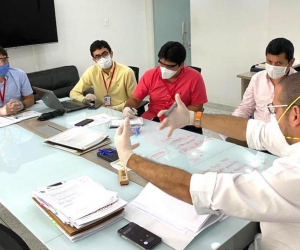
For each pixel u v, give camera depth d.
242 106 2.63
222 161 1.71
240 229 1.19
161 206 1.30
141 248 1.10
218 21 4.46
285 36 3.87
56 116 2.59
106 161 1.77
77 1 4.45
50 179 1.60
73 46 4.57
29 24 4.00
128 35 5.13
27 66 4.23
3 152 1.96
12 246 0.82
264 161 1.68
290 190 0.84
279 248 1.08
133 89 3.04
